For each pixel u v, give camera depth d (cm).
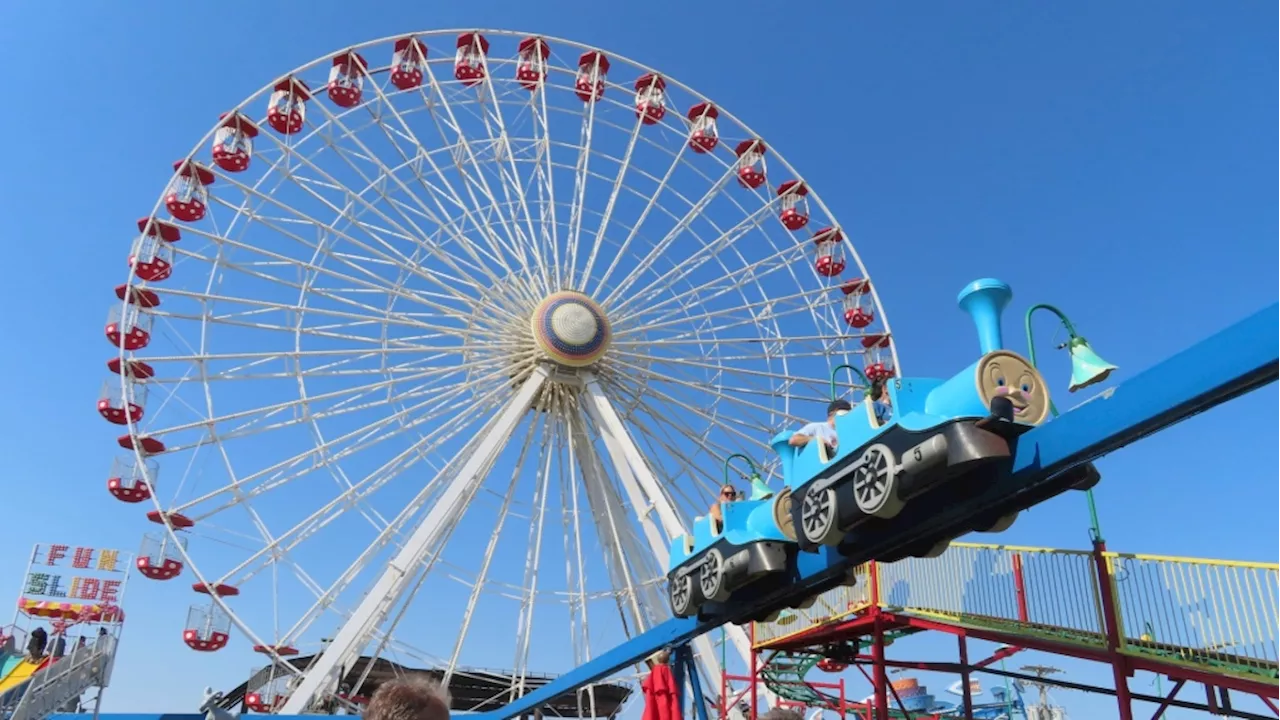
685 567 938
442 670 2772
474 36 3167
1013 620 1244
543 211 3138
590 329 2989
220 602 2484
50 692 2086
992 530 714
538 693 1470
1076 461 576
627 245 3130
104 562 2928
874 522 720
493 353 2991
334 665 2434
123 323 2736
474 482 2788
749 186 3416
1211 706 1133
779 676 2166
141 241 2805
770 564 804
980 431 583
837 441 706
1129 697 1083
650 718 1078
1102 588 1123
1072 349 641
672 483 3095
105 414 2673
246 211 2764
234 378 2723
